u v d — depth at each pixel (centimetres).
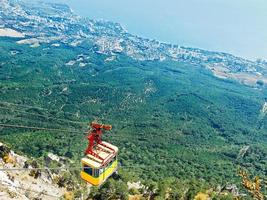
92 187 9906
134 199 10400
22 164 9406
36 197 7456
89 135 5278
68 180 9569
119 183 10025
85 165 5134
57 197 8281
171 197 10638
